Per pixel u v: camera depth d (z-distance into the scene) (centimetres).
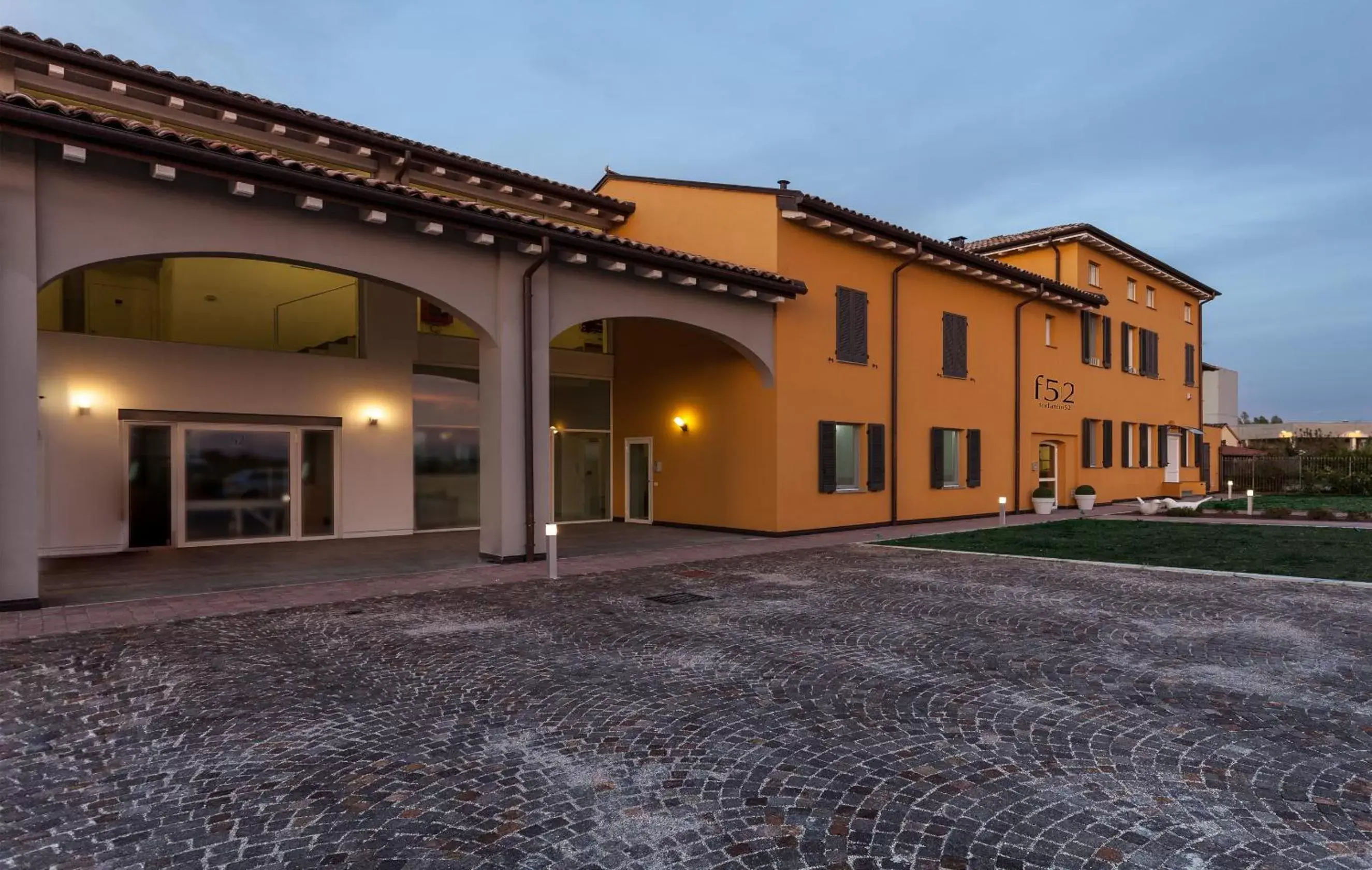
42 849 319
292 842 325
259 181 832
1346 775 386
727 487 1502
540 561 1115
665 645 647
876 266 1612
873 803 359
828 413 1503
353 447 1409
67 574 992
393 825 339
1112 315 2353
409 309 1480
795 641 659
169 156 777
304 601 823
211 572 1016
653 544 1323
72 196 751
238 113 1244
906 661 598
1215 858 308
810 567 1070
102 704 498
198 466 1273
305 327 1380
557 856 312
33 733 448
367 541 1366
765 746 429
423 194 946
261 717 475
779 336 1413
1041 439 2098
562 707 494
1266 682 539
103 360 1176
